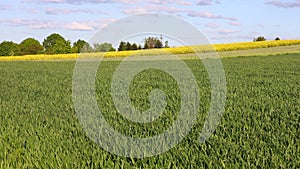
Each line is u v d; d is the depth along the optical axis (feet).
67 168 15.15
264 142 18.92
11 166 15.47
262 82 54.80
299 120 25.29
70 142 18.83
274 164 15.55
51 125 23.95
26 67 106.32
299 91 42.96
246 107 30.63
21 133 21.24
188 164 15.94
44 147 17.74
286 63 104.63
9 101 35.91
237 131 21.44
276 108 30.17
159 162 15.98
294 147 17.95
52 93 41.96
